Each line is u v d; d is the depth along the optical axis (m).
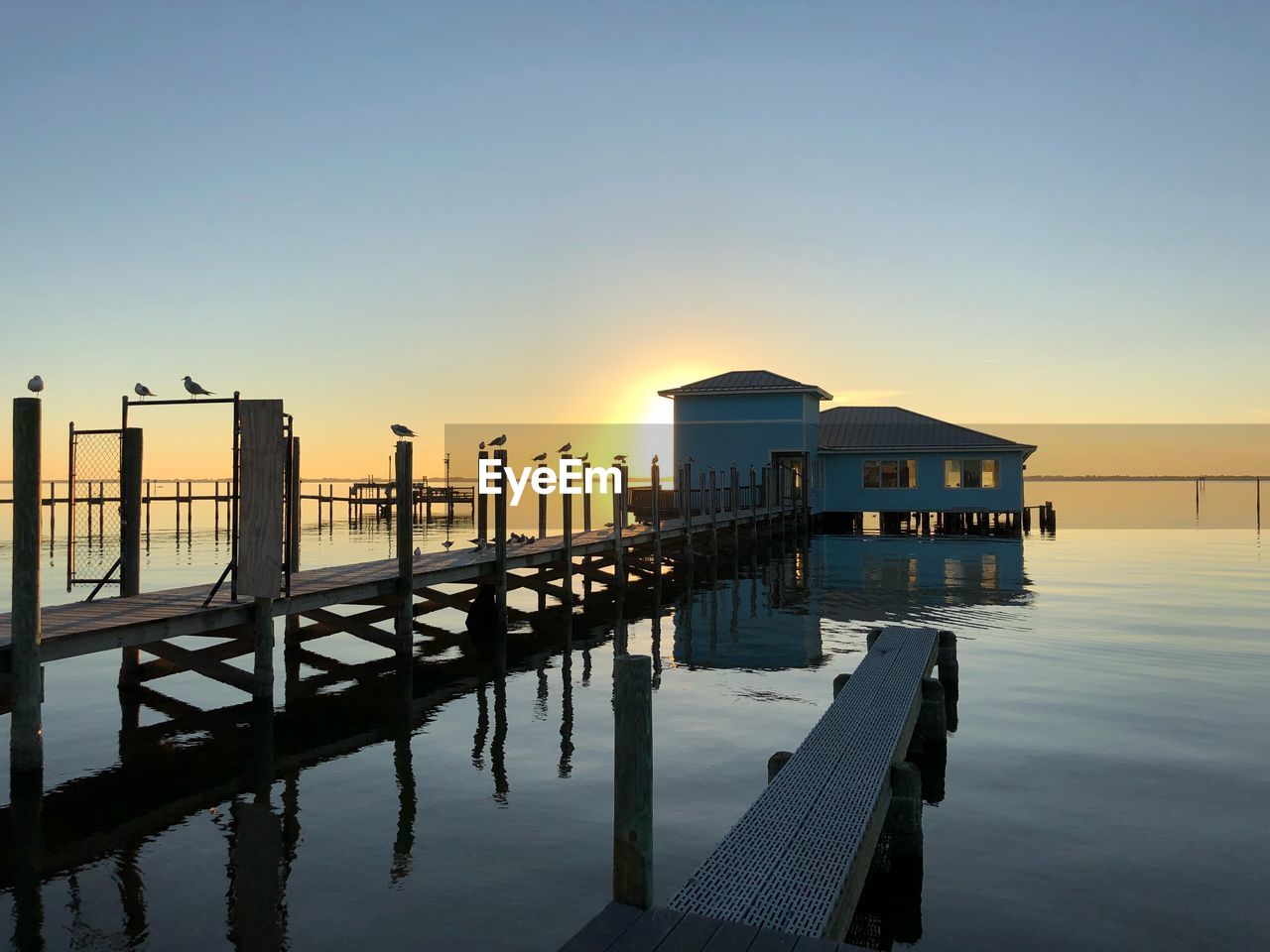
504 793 9.41
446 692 14.06
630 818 5.45
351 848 8.00
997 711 12.40
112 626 11.05
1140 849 7.86
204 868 7.62
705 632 19.42
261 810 8.96
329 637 18.80
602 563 27.91
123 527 14.21
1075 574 29.23
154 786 9.70
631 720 5.45
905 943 6.29
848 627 19.73
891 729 8.80
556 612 22.44
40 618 10.21
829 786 7.31
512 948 6.25
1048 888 7.13
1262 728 11.55
